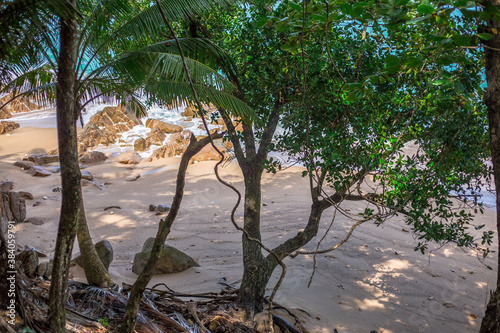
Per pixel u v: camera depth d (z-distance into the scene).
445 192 7.14
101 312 6.10
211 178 20.08
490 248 12.67
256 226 8.39
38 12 3.63
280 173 20.36
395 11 4.02
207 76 6.64
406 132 7.00
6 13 3.49
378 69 6.92
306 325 7.94
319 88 7.31
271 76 7.92
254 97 8.43
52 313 4.25
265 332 7.02
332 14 4.00
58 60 3.86
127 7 7.05
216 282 10.05
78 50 6.72
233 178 20.23
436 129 6.71
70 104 3.88
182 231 14.34
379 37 6.22
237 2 7.84
